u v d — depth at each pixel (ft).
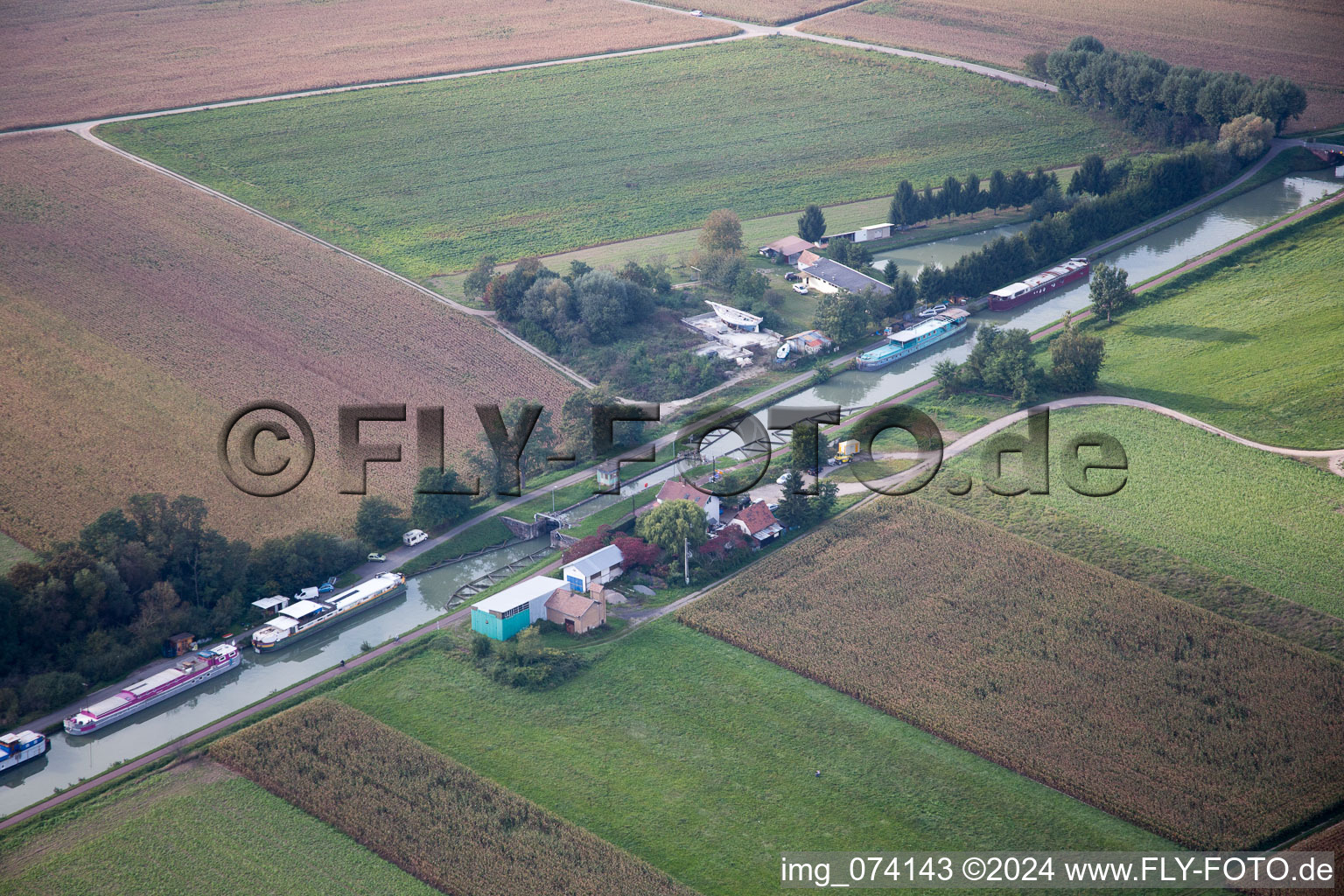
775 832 423.64
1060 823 423.64
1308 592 544.21
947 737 465.06
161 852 418.51
